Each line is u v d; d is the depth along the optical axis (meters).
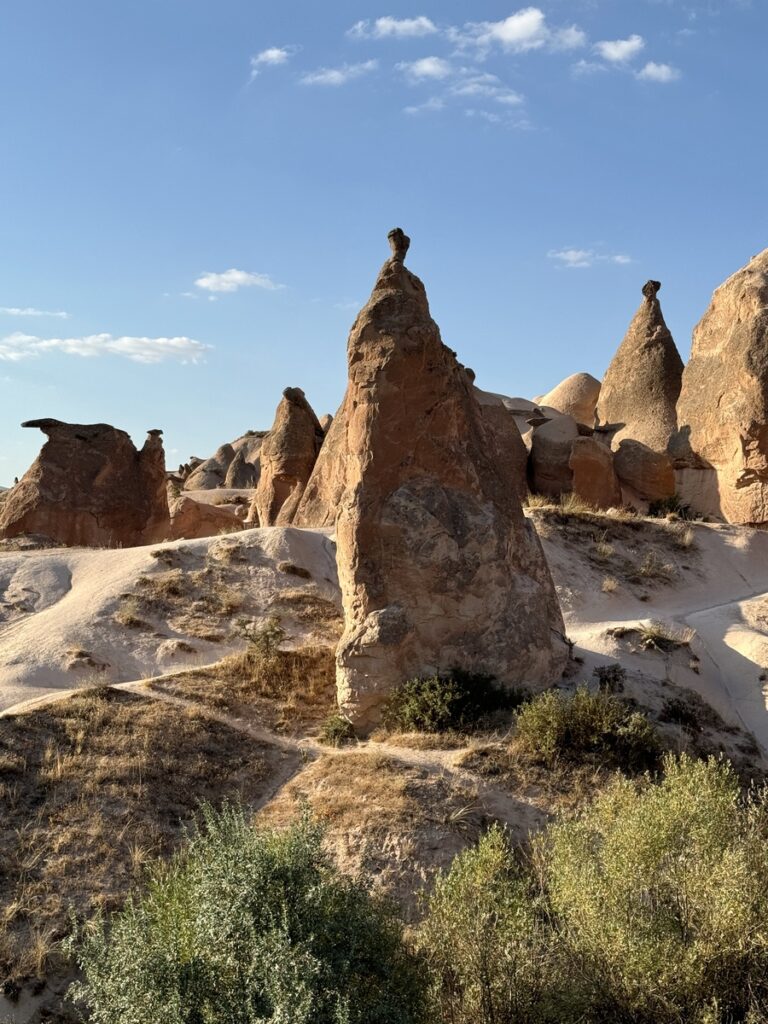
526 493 35.19
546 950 11.01
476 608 20.12
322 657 22.31
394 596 19.88
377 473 20.25
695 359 37.34
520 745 17.80
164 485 38.75
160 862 14.80
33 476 36.34
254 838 10.88
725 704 22.33
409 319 20.83
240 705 20.06
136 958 10.03
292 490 40.84
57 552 29.72
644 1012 10.41
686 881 11.34
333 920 10.34
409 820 15.62
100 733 17.89
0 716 18.17
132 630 24.08
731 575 30.11
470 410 21.83
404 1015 9.87
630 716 18.70
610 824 13.12
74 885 14.22
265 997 9.68
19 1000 12.33
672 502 35.41
